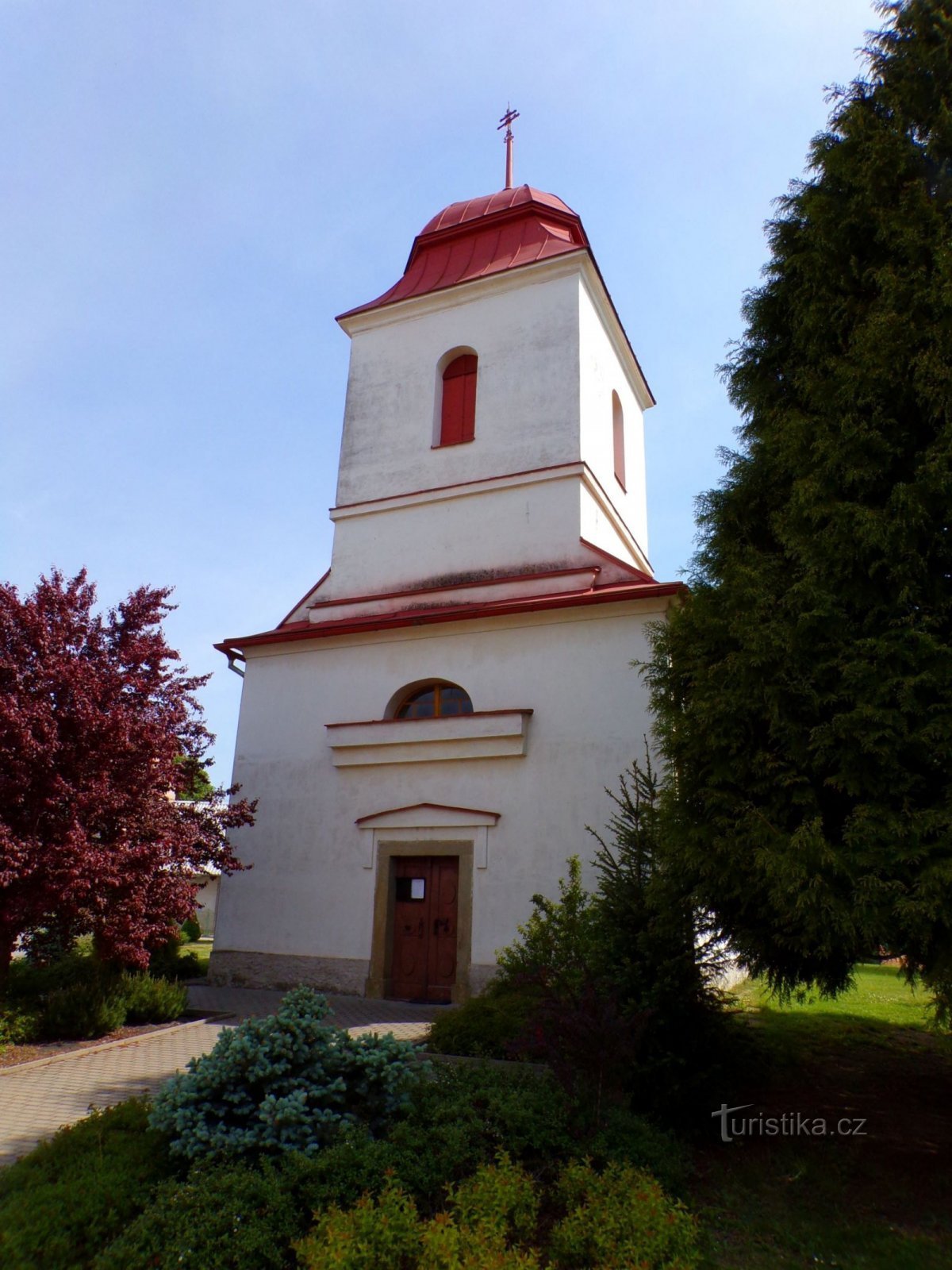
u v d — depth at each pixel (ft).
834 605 20.56
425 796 41.93
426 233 63.46
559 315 52.19
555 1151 17.89
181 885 35.37
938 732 18.11
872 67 25.18
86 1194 15.33
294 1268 14.28
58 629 34.04
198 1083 17.57
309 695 47.29
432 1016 35.45
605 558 44.98
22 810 30.81
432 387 54.65
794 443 22.70
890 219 22.66
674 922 22.09
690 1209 17.44
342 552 53.16
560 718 39.99
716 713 21.24
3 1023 29.55
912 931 17.29
